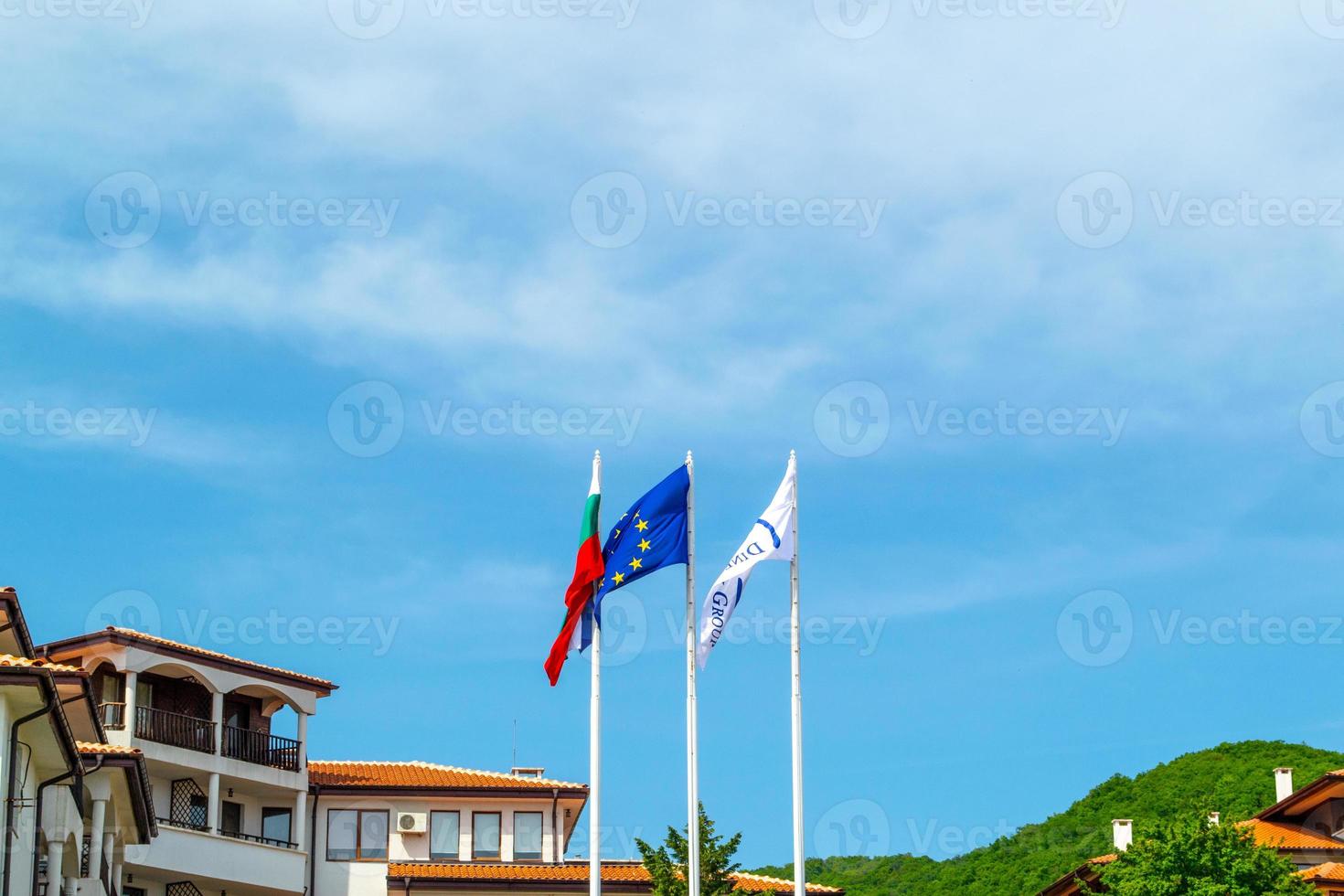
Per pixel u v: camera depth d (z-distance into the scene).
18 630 32.78
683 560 33.03
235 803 54.38
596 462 33.72
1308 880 46.88
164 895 51.34
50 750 30.48
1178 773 78.56
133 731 50.72
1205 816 44.69
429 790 55.38
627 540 32.97
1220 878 42.75
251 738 54.47
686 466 33.38
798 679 32.25
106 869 38.00
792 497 33.03
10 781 28.09
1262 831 54.06
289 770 54.66
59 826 31.89
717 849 48.50
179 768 51.91
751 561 32.72
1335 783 53.31
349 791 55.38
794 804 31.86
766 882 53.03
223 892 53.06
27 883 30.03
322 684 56.62
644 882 53.28
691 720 32.41
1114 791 79.06
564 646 33.06
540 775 59.47
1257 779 74.44
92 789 35.50
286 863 53.53
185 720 52.59
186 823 52.41
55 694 28.20
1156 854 43.53
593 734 32.44
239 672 54.41
